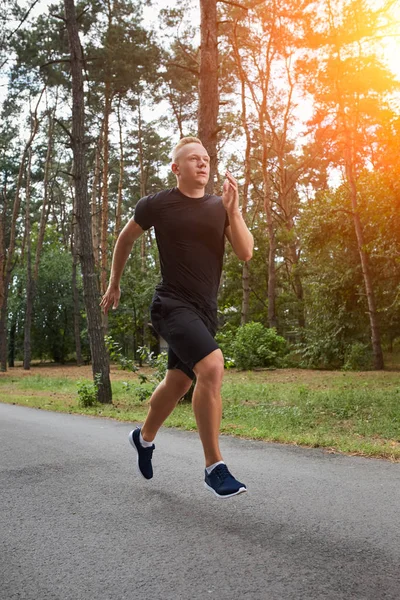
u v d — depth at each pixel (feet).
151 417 12.11
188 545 9.56
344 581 7.98
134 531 10.39
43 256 143.54
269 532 10.11
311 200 85.15
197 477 14.58
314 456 17.66
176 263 10.68
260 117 98.94
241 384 54.75
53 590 8.02
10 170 139.23
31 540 10.15
